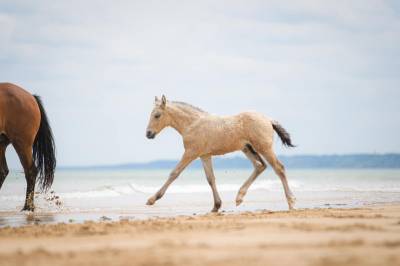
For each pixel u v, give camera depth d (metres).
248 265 6.96
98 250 8.22
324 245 8.40
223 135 15.30
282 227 10.62
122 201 22.03
